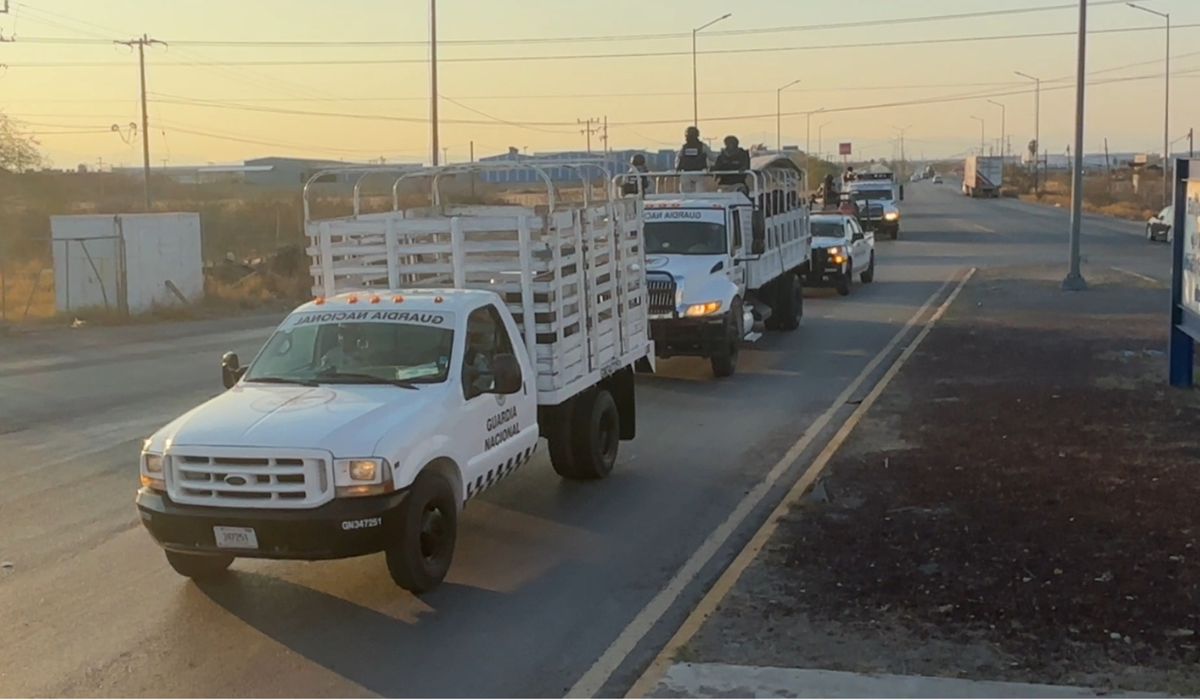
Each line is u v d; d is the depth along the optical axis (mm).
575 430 10172
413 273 9727
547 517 9352
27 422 13602
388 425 7109
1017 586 7168
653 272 16016
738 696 5699
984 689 5691
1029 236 48938
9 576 7977
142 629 6945
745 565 7773
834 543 8195
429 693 5977
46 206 54438
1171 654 6066
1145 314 22031
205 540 6902
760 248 18141
